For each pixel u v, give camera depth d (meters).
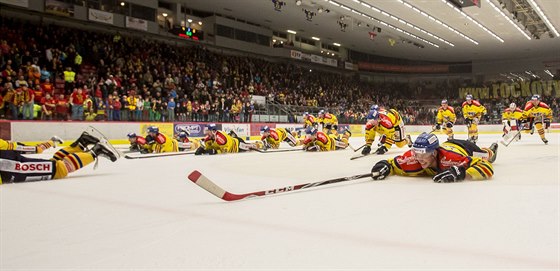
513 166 6.09
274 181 5.01
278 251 2.13
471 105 13.65
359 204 3.37
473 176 4.51
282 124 25.25
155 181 5.20
